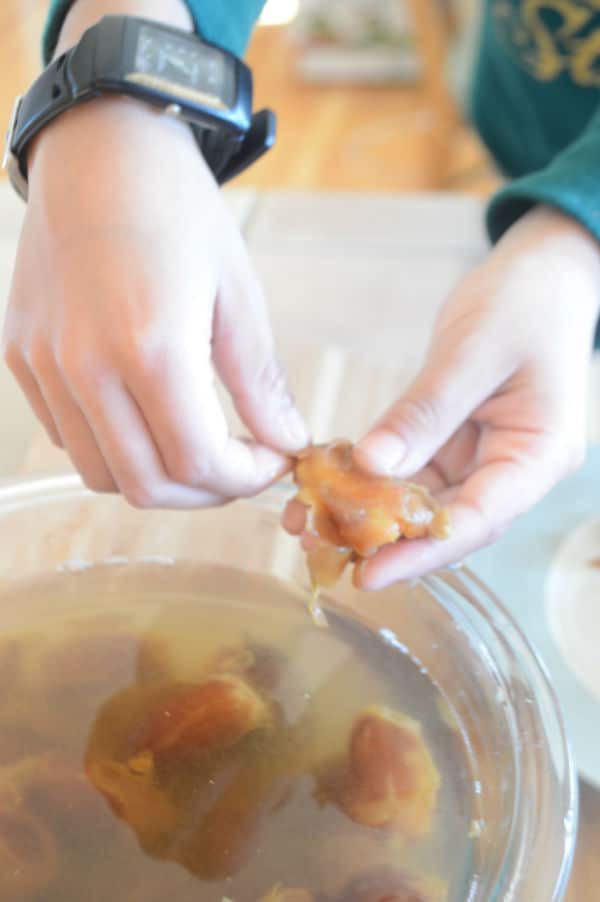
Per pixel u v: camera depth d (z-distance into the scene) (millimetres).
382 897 276
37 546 378
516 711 298
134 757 309
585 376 384
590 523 408
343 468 338
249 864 285
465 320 369
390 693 328
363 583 327
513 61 729
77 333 291
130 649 344
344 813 296
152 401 297
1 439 451
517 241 404
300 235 608
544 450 359
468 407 357
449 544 333
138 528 381
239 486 336
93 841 290
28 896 278
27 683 332
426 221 618
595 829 308
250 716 320
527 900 254
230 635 349
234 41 413
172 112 316
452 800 299
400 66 1636
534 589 383
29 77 1419
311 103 1594
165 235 297
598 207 401
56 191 306
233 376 330
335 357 504
